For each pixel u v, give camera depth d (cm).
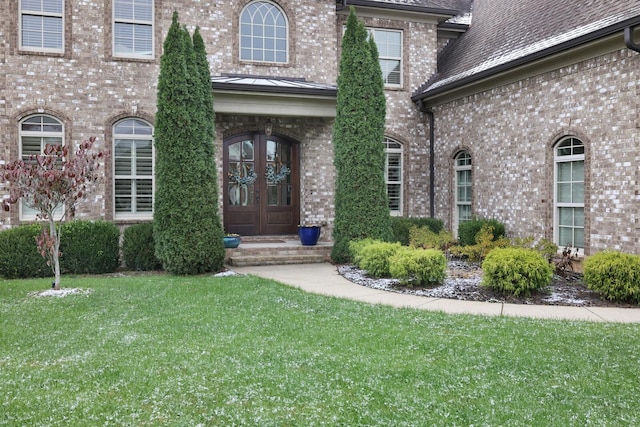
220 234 1038
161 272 1062
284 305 693
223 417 347
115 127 1232
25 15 1171
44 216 828
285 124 1358
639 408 362
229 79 1244
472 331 556
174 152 1000
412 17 1474
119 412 356
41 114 1177
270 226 1383
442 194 1431
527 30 1216
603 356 471
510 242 1136
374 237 1130
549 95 1053
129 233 1086
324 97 1238
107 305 694
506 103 1176
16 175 771
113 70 1217
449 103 1389
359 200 1136
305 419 344
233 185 1352
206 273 1024
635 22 811
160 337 535
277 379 412
